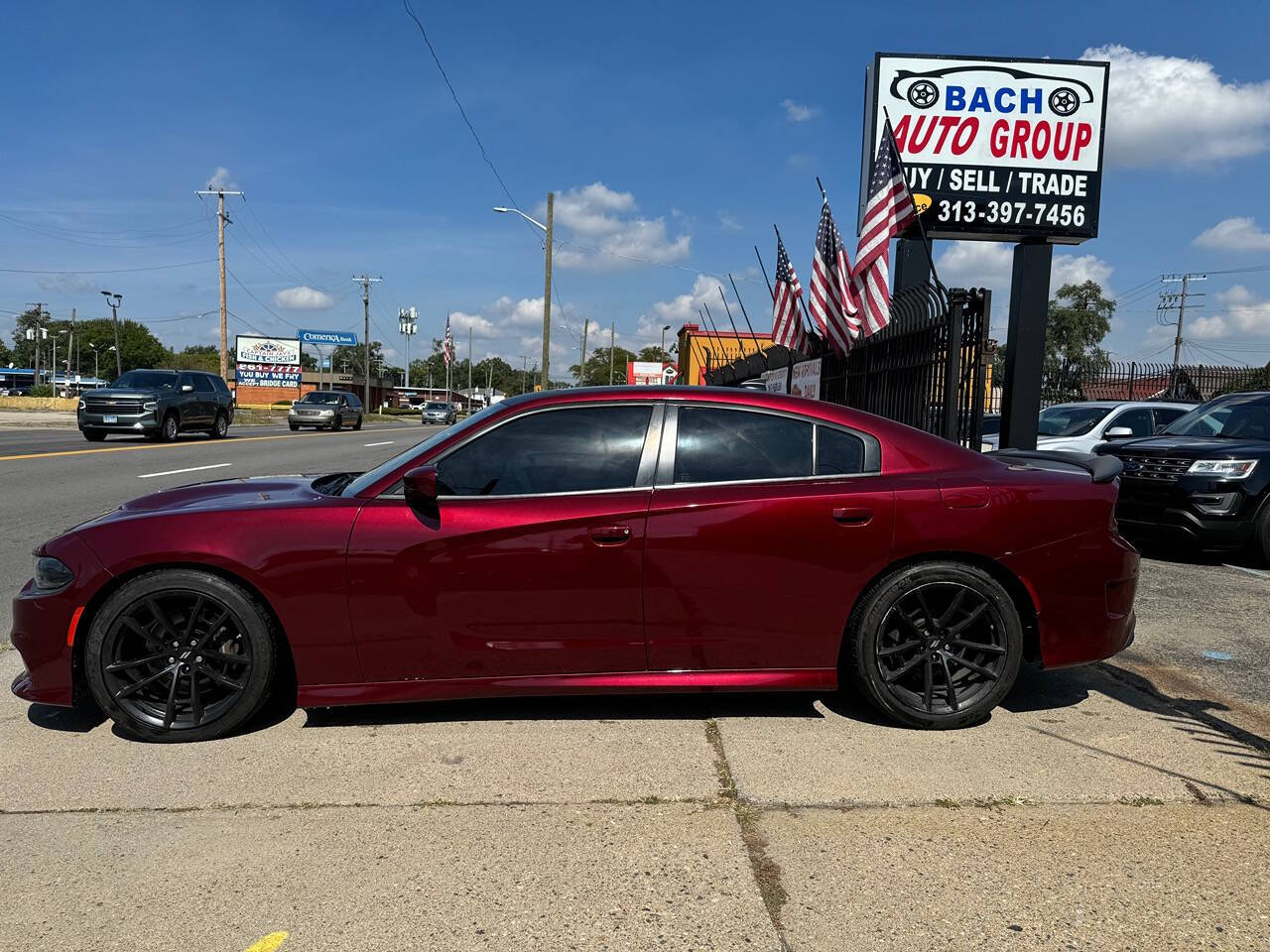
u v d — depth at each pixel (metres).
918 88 10.95
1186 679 4.32
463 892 2.49
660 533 3.50
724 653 3.59
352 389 90.06
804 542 3.53
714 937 2.29
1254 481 7.12
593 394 3.77
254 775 3.23
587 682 3.55
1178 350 56.06
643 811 2.96
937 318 7.44
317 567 3.42
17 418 33.75
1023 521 3.59
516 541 3.46
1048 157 11.01
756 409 3.74
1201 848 2.72
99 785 3.15
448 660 3.50
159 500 3.93
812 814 2.93
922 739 3.56
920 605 3.62
